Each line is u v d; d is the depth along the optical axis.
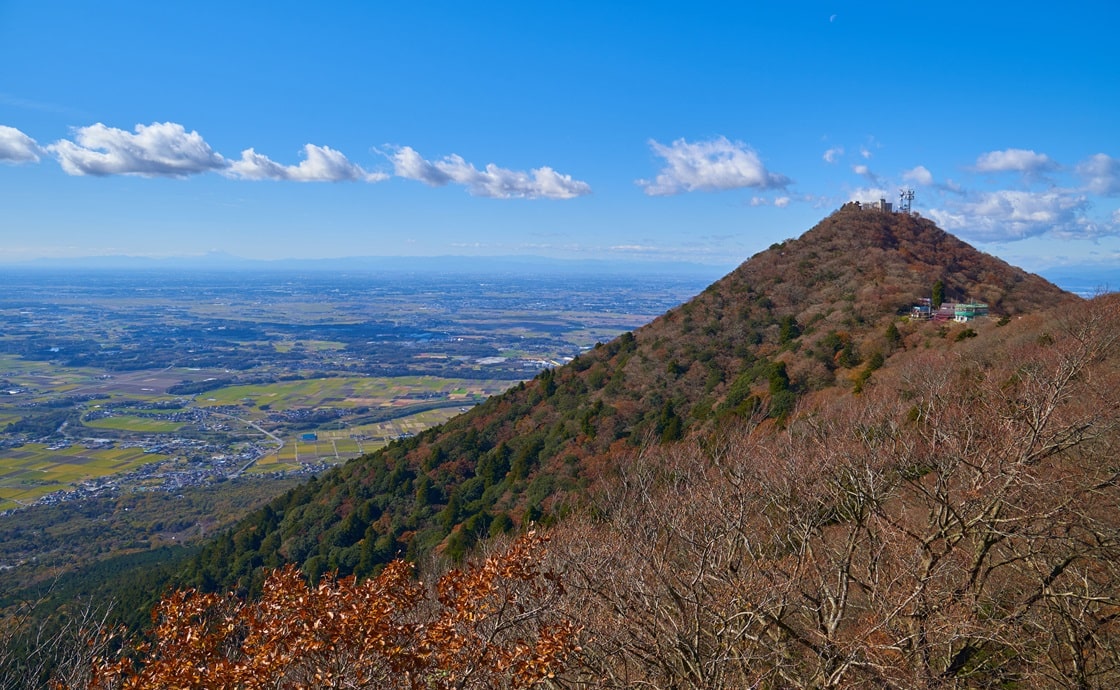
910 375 24.98
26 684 7.92
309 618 6.55
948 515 12.11
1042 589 10.91
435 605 10.55
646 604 10.45
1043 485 11.29
